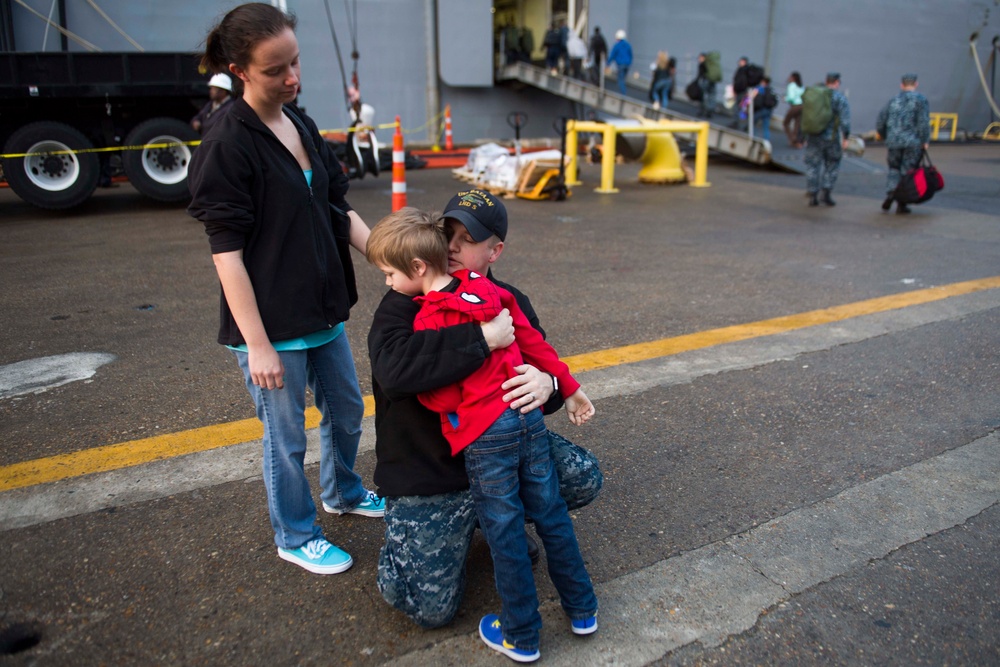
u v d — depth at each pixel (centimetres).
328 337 239
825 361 427
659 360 427
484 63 1877
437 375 188
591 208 1000
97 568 240
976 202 1048
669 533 264
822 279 615
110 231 814
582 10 1988
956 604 228
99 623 215
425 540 206
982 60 2650
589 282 604
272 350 216
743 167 1608
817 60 2330
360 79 1792
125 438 329
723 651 209
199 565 243
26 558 244
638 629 217
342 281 238
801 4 2247
